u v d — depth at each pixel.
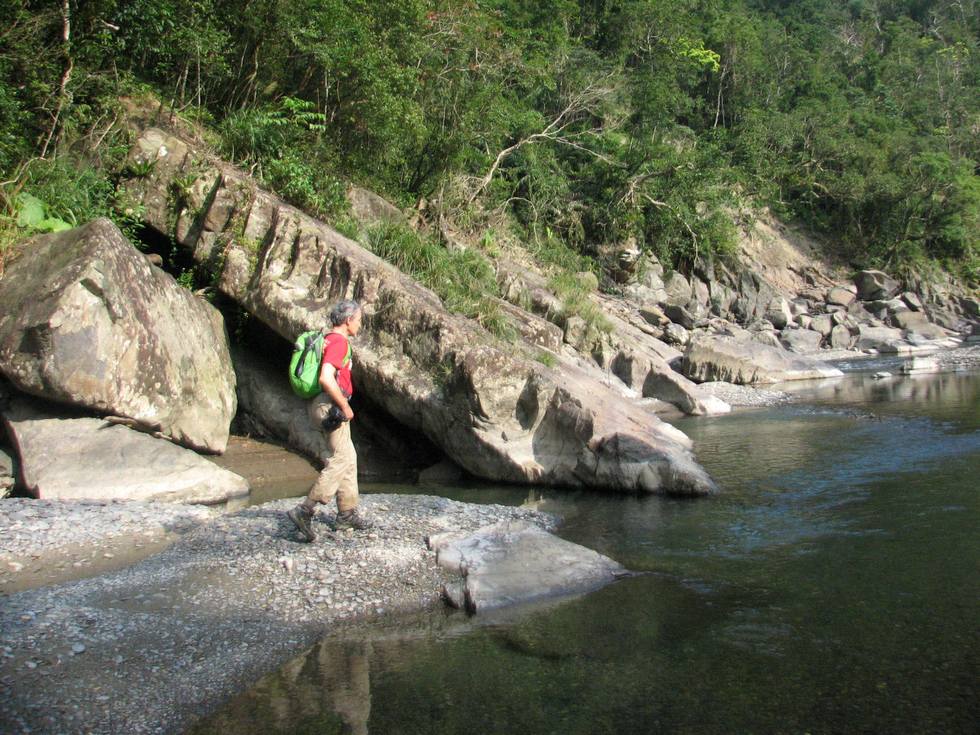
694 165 31.70
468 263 14.16
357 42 14.38
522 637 4.23
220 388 8.65
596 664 3.85
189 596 4.71
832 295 34.31
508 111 24.09
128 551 5.52
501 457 8.15
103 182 10.45
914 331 31.09
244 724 3.38
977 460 8.09
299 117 12.97
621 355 15.56
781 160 40.44
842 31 68.62
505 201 25.77
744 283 31.86
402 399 8.57
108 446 7.14
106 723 3.37
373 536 5.67
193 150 10.95
